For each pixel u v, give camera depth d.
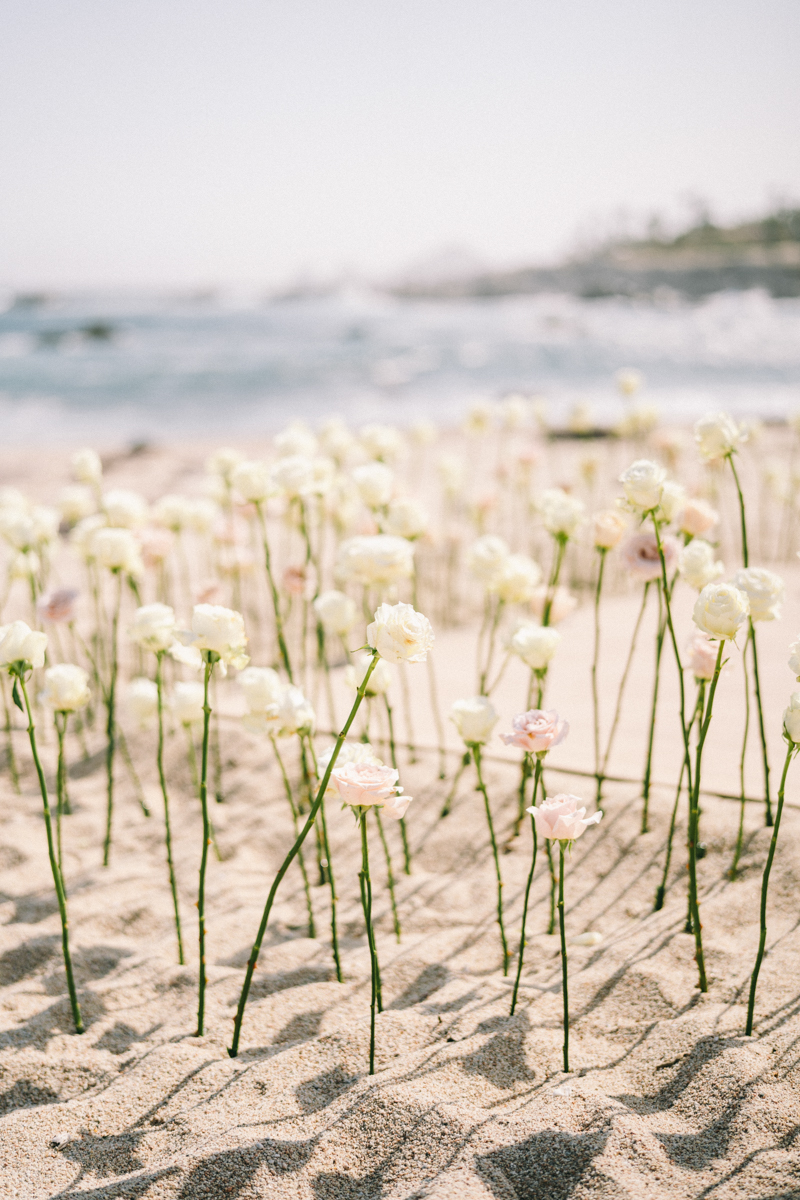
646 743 3.32
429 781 3.16
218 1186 1.49
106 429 14.68
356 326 47.22
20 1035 1.96
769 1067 1.66
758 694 2.46
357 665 2.62
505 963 2.13
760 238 133.50
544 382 20.52
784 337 35.75
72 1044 1.94
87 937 2.40
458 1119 1.59
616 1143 1.50
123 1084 1.78
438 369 23.20
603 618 5.02
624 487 2.05
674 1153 1.48
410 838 2.88
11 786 3.37
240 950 2.32
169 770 3.41
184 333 39.81
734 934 2.20
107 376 21.53
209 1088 1.75
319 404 17.16
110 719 2.83
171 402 17.59
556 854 2.69
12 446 12.53
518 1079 1.73
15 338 34.16
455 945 2.29
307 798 3.09
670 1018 1.89
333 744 3.43
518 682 4.12
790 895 2.31
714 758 3.13
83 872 2.75
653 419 6.21
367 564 2.43
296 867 2.78
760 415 14.01
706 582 2.23
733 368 23.05
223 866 2.79
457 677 4.25
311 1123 1.62
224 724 3.72
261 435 13.88
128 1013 2.06
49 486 8.73
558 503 2.60
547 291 108.44
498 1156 1.50
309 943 2.33
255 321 52.78
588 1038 1.87
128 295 121.94
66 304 90.88
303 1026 1.97
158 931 2.44
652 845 2.65
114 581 5.93
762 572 1.96
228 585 5.67
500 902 2.09
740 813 2.63
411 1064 1.76
